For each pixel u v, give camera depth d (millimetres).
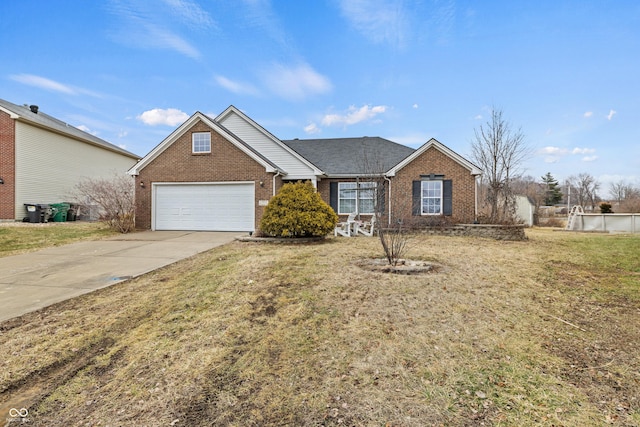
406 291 5270
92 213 19344
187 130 14789
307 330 4047
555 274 6684
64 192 19422
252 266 6965
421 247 9742
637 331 4023
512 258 8242
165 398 2908
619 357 3414
